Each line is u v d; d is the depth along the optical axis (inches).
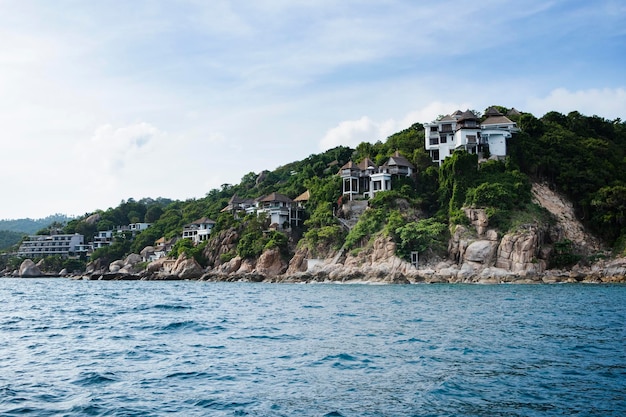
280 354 1114.7
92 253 7706.7
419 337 1323.8
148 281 5649.6
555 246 4328.3
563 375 908.6
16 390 847.7
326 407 748.6
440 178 5054.1
